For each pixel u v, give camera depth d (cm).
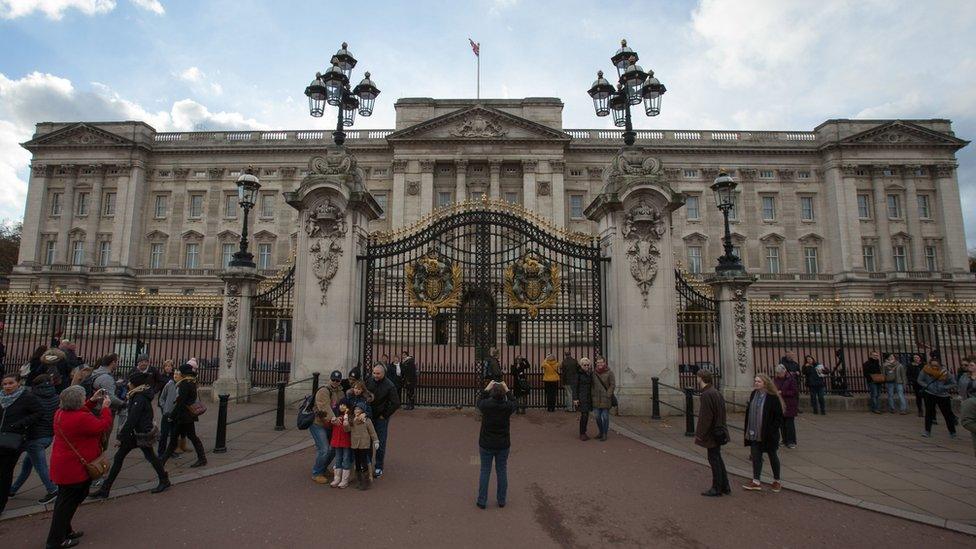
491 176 5688
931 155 6175
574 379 1398
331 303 1355
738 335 1398
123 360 1638
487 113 5650
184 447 974
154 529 642
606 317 1432
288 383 1202
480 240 1477
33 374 1209
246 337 1452
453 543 606
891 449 1059
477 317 1441
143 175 6316
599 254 1452
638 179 1377
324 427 834
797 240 6172
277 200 6238
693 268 6072
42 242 6191
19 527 656
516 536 628
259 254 6134
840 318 1554
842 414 1446
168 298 1556
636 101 1474
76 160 6244
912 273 5797
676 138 6306
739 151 6250
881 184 6153
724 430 777
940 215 6144
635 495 774
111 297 1574
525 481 829
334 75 1408
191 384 885
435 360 2247
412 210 5609
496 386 732
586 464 926
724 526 668
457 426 1209
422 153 5712
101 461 612
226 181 6309
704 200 6200
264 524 657
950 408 1180
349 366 1338
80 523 659
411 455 973
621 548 602
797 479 855
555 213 5578
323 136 6306
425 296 1454
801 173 6316
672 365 1343
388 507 714
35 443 722
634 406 1320
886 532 657
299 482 815
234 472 864
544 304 1441
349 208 1392
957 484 835
